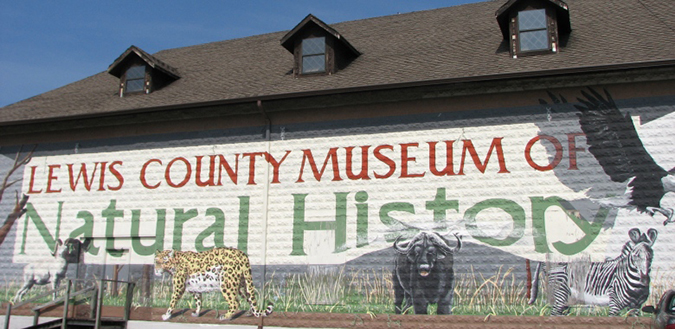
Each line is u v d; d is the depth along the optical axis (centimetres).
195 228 1419
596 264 1177
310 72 1491
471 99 1304
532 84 1261
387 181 1316
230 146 1438
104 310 1430
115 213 1487
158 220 1450
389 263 1278
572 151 1232
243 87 1512
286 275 1330
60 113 1583
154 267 1425
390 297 1261
